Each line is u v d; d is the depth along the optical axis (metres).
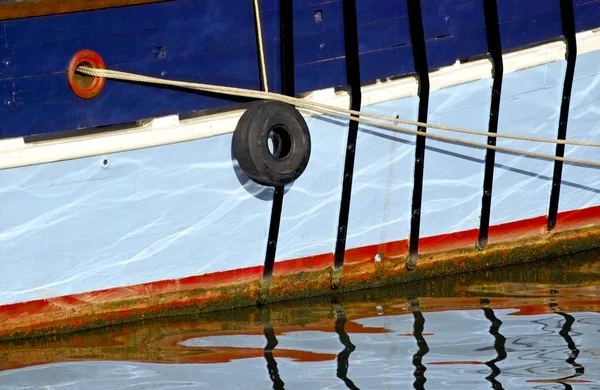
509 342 14.44
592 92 18.69
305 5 16.09
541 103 18.23
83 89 14.81
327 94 16.52
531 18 17.89
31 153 14.38
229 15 15.65
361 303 16.88
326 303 16.97
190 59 15.49
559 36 18.19
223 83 15.79
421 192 17.62
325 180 16.75
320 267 17.20
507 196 18.55
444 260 18.27
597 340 14.40
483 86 17.61
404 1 16.80
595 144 18.61
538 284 17.56
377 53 16.75
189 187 15.70
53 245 15.01
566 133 18.69
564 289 17.14
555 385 12.80
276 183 15.89
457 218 18.17
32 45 14.40
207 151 15.65
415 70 17.06
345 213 17.05
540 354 13.91
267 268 16.70
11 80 14.35
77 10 14.54
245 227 16.34
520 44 17.91
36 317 15.22
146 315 16.06
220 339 15.12
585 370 13.27
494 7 17.36
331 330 15.37
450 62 17.41
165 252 15.88
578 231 19.45
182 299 16.23
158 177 15.42
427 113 17.23
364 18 16.55
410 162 17.39
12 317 15.06
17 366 14.15
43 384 13.41
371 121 16.64
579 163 18.98
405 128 17.03
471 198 18.16
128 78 14.89
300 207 16.69
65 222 14.98
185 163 15.54
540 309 16.02
